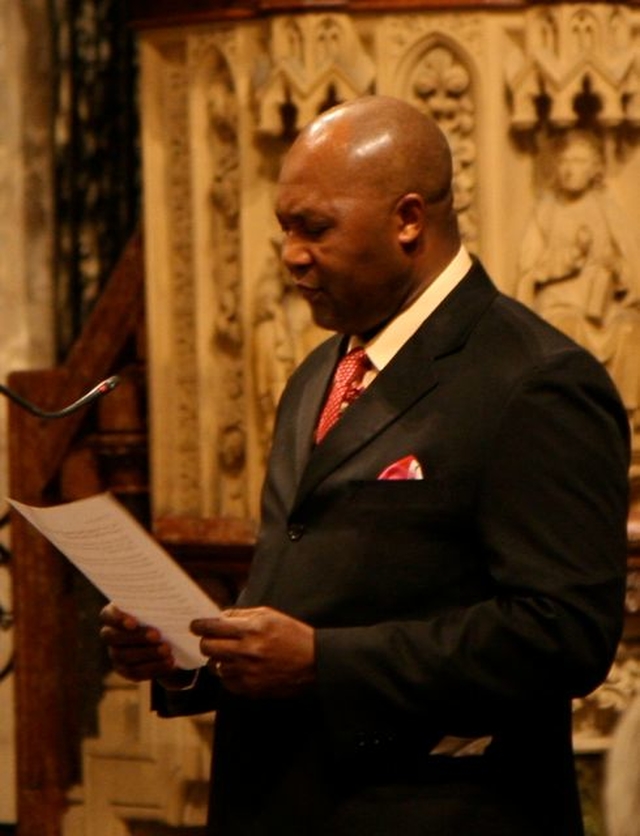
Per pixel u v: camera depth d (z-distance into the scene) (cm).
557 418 682
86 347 1398
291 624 681
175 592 673
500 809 689
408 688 674
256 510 1257
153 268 1303
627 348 1212
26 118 1545
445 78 1212
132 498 1406
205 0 1252
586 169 1209
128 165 1541
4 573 1544
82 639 1432
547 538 674
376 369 730
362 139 721
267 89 1216
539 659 668
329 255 717
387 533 695
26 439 1424
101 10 1535
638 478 1214
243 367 1262
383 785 690
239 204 1254
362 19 1214
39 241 1551
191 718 1336
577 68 1192
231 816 717
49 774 1438
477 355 707
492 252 1212
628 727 539
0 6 1545
